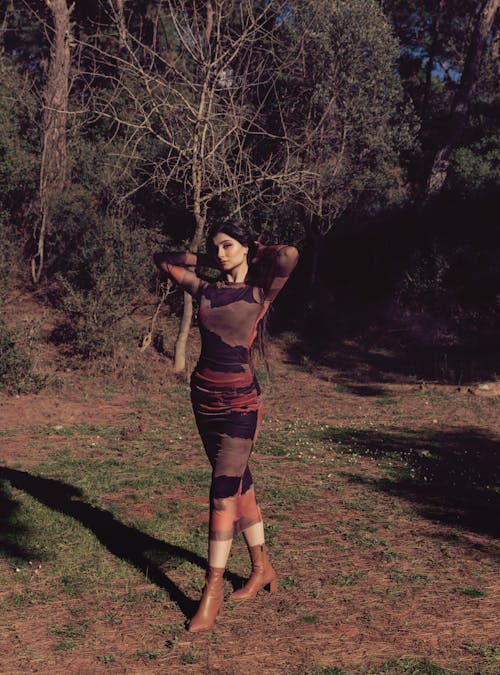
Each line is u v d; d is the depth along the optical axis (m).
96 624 3.65
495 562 4.63
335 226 18.95
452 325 17.33
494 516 5.69
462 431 9.42
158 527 5.11
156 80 12.11
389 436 8.97
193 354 14.25
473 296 17.92
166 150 15.83
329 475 6.84
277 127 16.36
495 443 8.73
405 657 3.32
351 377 14.10
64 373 12.41
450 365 14.84
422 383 13.34
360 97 16.78
